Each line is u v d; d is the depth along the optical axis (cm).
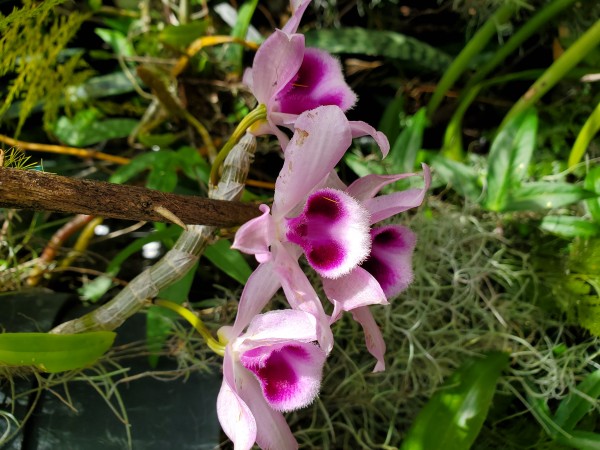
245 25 29
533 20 28
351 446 25
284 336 16
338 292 16
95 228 28
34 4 22
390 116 30
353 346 24
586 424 24
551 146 29
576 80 29
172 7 31
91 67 31
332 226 16
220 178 19
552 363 23
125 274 29
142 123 29
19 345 17
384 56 32
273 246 16
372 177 17
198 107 30
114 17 31
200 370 22
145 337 23
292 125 18
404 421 25
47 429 21
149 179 25
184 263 18
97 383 21
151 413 21
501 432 24
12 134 30
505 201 25
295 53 16
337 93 18
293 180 15
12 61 24
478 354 24
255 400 17
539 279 26
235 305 24
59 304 23
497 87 32
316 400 24
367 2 33
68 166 30
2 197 14
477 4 30
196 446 20
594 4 29
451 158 29
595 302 24
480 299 26
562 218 25
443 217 26
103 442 20
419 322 24
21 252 28
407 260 18
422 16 33
